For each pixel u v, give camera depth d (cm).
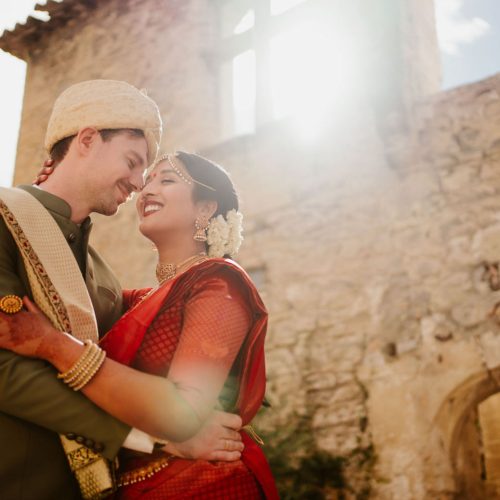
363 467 475
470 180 509
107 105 160
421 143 538
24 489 135
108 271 189
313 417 506
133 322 151
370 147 556
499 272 476
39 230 145
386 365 493
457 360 470
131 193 168
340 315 524
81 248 162
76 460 139
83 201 161
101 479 139
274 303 557
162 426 132
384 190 539
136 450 145
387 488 462
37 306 139
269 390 532
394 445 471
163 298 154
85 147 160
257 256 579
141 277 652
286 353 536
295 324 541
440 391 470
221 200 193
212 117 697
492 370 458
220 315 152
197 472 153
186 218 186
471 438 539
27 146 819
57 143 164
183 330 153
